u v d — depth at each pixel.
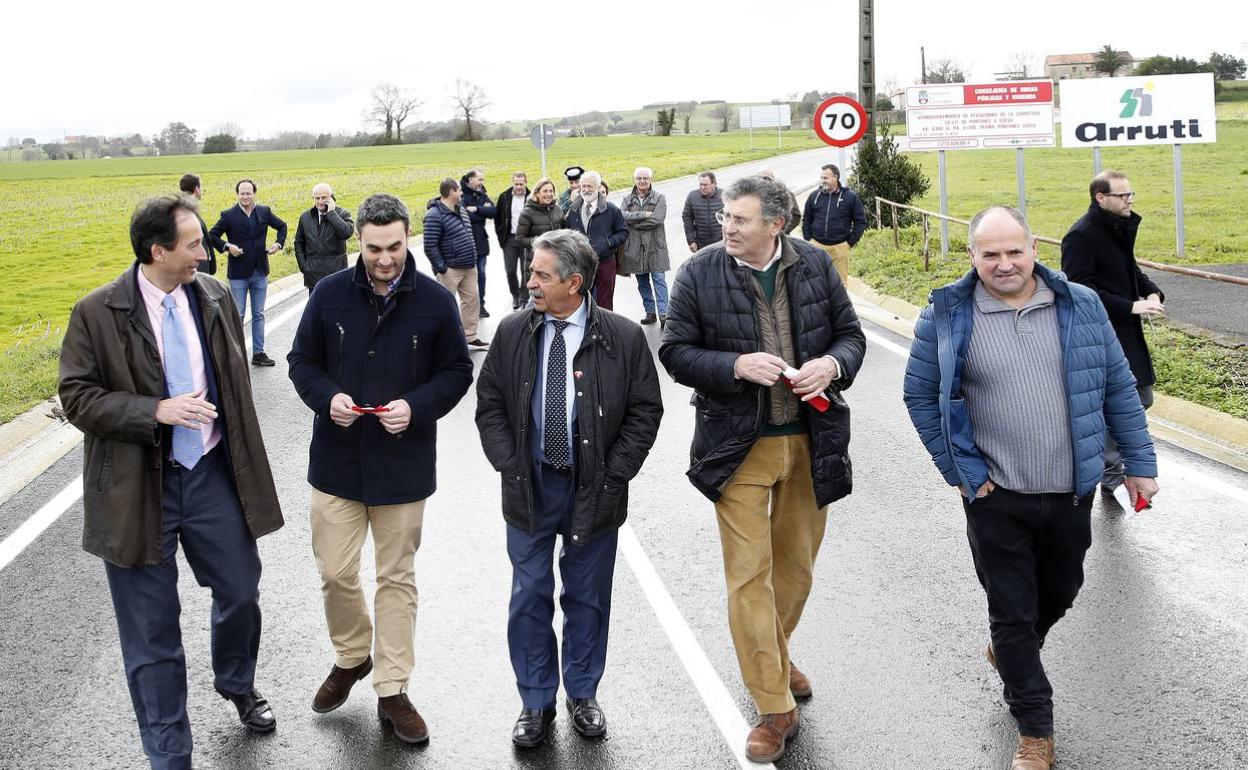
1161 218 24.42
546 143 27.72
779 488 4.30
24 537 6.55
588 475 4.14
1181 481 6.92
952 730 4.15
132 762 4.06
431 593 5.59
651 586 5.59
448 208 12.12
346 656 4.35
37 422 9.21
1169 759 3.89
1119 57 108.75
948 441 3.99
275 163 89.19
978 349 3.97
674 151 79.62
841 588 5.52
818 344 4.18
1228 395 8.49
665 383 10.42
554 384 4.16
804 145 85.12
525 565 4.21
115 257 32.47
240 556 4.08
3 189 64.81
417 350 4.22
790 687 4.45
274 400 10.01
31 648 5.04
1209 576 5.48
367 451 4.16
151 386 3.84
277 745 4.15
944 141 17.45
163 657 3.90
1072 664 4.63
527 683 4.20
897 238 19.03
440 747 4.13
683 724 4.25
